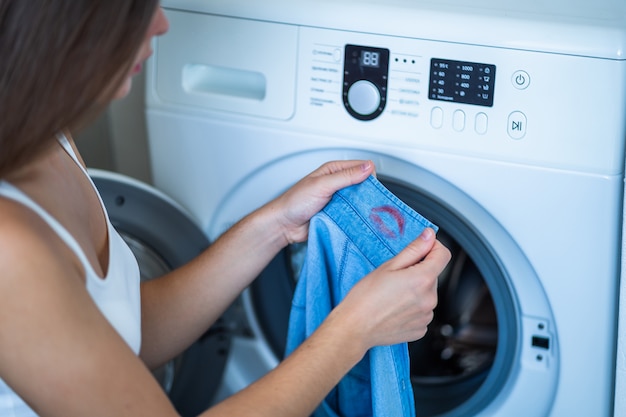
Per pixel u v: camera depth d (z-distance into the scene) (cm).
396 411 97
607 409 114
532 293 113
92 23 63
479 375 127
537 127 103
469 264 135
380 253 95
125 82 72
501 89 103
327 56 109
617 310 109
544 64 100
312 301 102
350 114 110
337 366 82
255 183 121
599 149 101
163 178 125
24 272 66
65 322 68
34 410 73
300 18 109
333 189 97
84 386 70
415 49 105
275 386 80
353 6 107
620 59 98
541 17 102
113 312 80
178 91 119
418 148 108
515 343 117
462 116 105
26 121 65
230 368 135
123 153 150
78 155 91
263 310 132
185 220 123
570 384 114
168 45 117
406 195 115
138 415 72
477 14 103
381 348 93
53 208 76
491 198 108
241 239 99
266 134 116
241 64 114
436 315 139
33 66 63
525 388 117
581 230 105
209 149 120
